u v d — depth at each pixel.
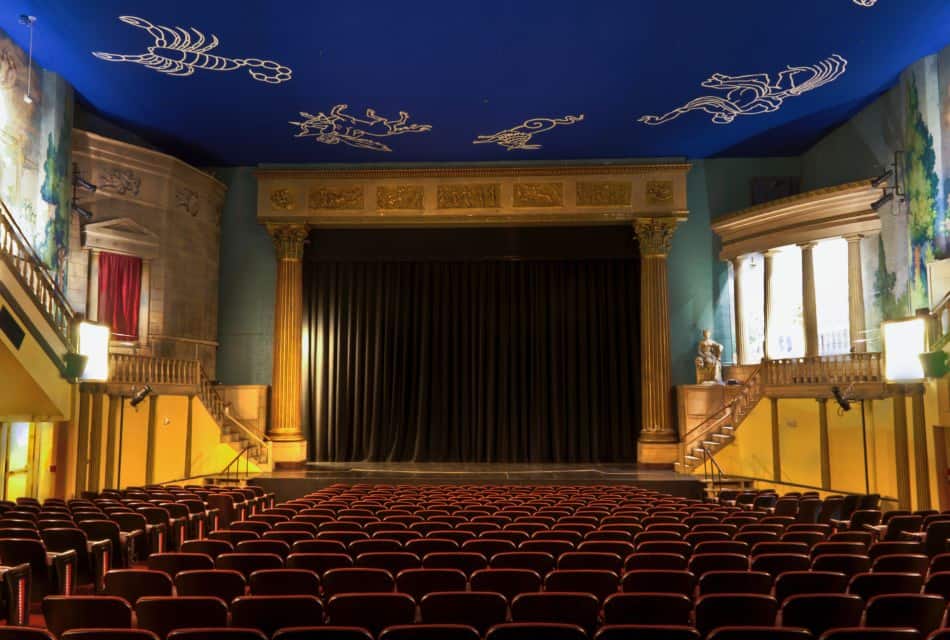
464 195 22.73
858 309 19.00
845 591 5.87
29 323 12.93
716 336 22.97
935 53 16.23
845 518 12.32
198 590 5.96
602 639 4.27
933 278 15.85
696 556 6.75
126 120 20.08
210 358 22.92
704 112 19.55
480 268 24.47
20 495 14.67
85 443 15.55
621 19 14.65
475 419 24.00
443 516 10.06
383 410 24.11
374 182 22.91
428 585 6.12
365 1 13.96
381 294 24.42
